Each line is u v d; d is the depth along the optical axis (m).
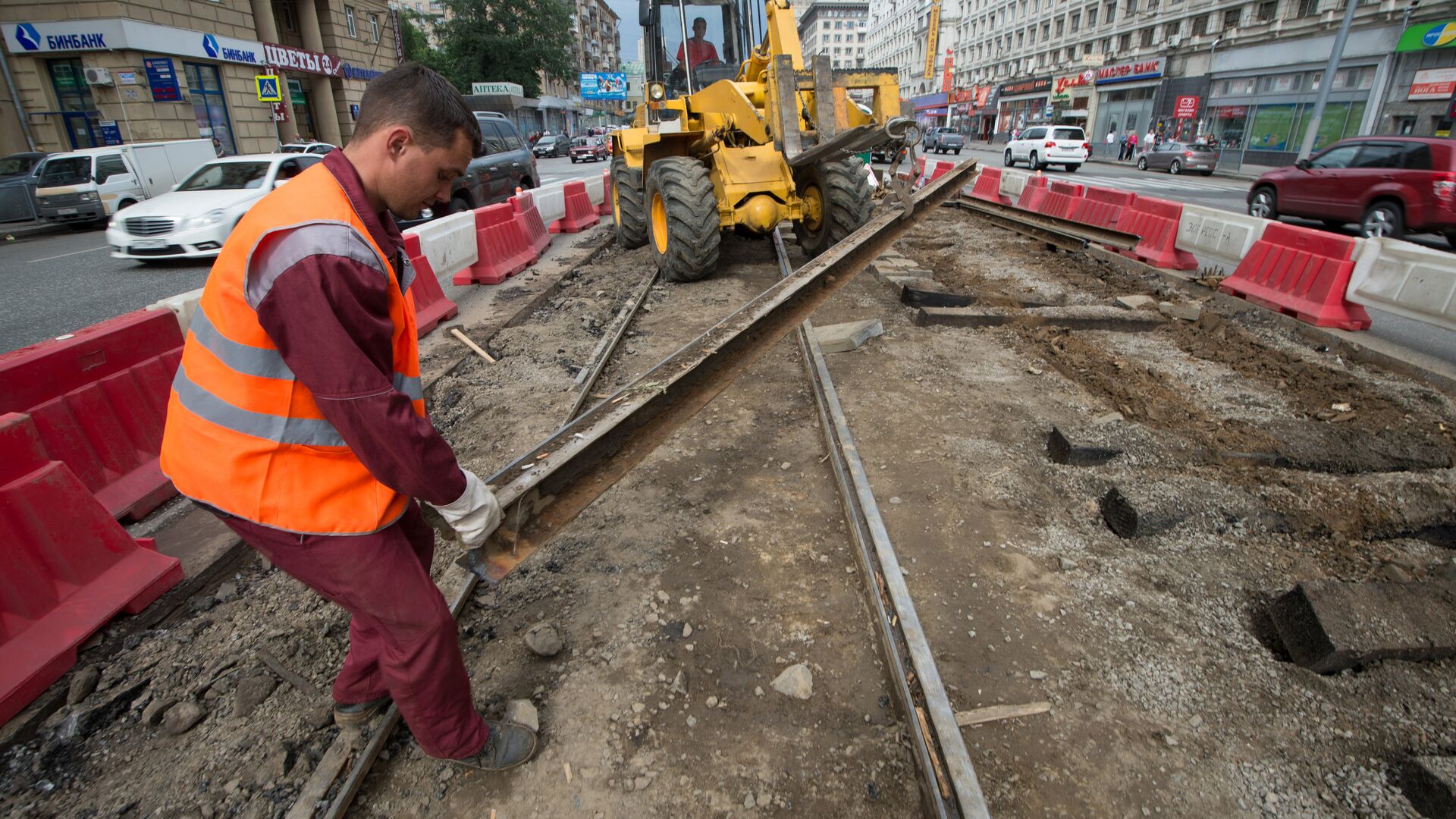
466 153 1.60
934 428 4.18
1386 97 24.36
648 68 9.46
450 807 1.95
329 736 2.19
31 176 14.88
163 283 8.95
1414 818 1.89
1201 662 2.43
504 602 2.78
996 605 2.71
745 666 2.44
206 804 1.97
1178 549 3.03
